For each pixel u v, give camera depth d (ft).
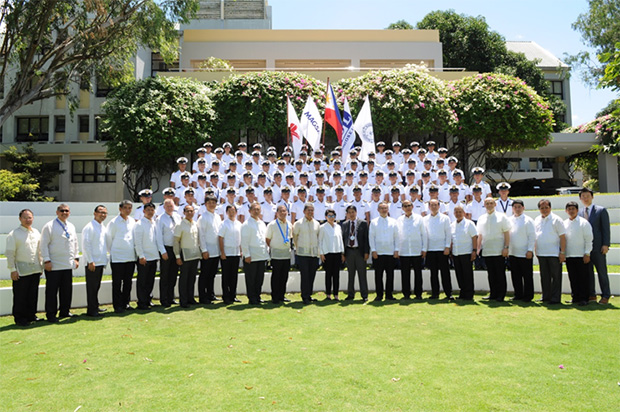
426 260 31.30
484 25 94.63
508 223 26.55
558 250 25.36
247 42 77.36
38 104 80.07
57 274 23.63
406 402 12.63
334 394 13.21
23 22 52.85
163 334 20.03
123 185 75.87
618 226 33.81
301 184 36.04
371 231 27.86
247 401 12.83
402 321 21.70
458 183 34.35
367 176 36.99
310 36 77.92
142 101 50.65
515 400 12.70
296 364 15.74
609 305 24.49
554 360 15.87
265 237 27.53
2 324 22.63
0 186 57.36
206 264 27.25
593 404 12.42
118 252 25.30
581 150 74.33
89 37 56.13
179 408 12.47
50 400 13.16
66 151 76.59
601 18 81.35
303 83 52.95
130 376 14.90
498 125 52.49
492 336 18.89
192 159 56.49
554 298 25.40
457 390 13.39
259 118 51.01
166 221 26.91
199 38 77.46
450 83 55.88
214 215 28.17
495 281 26.84
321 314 23.52
